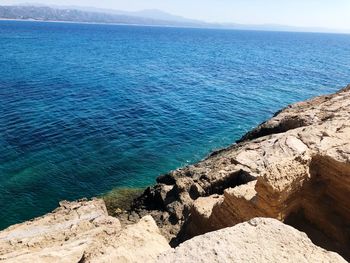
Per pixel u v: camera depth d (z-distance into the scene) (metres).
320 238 12.02
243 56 113.56
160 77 65.75
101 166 27.83
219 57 106.31
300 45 196.75
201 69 78.56
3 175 25.14
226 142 34.44
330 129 18.14
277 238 6.21
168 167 28.53
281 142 18.36
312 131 18.69
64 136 32.91
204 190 18.45
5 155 28.02
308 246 6.07
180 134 36.00
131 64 80.56
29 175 25.50
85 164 27.91
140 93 51.81
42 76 58.53
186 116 42.03
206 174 19.47
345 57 127.44
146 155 30.47
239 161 18.44
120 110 42.59
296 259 5.77
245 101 50.25
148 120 39.66
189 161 29.83
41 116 37.75
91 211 16.86
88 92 50.03
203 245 6.04
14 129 33.34
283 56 120.00
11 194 23.03
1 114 37.19
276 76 72.44
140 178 26.50
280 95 54.66
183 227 15.97
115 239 8.73
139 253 8.26
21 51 90.94
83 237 13.79
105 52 102.56
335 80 69.94
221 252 5.86
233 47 154.25
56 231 14.70
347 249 11.70
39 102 42.97
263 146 19.62
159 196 20.02
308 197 12.52
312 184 12.74
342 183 12.23
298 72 79.62
